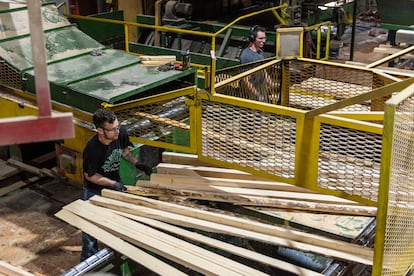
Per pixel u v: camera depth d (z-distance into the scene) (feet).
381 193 8.14
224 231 11.56
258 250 13.94
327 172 10.77
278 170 11.59
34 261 15.51
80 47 20.04
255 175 12.56
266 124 11.44
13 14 20.06
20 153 20.29
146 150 17.37
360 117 10.96
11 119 4.95
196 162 14.47
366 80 14.82
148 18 31.58
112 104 15.78
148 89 17.04
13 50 18.80
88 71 18.04
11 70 18.33
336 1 34.71
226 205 13.34
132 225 12.10
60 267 15.24
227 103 12.03
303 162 11.06
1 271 12.30
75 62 18.94
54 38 19.92
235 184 13.43
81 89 16.57
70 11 34.83
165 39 30.42
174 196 13.38
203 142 12.92
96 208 12.94
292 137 11.12
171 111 15.51
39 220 17.56
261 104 11.33
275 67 15.67
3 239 16.53
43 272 15.02
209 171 13.88
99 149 13.71
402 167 8.49
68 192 19.22
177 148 13.78
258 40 20.30
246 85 15.21
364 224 11.91
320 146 10.70
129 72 18.20
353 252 10.59
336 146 10.48
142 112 15.31
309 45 29.35
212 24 29.58
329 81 15.38
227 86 15.01
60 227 17.19
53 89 17.26
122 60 19.16
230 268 10.45
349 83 15.12
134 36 34.55
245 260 13.65
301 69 15.61
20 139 5.00
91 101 16.22
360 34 43.32
